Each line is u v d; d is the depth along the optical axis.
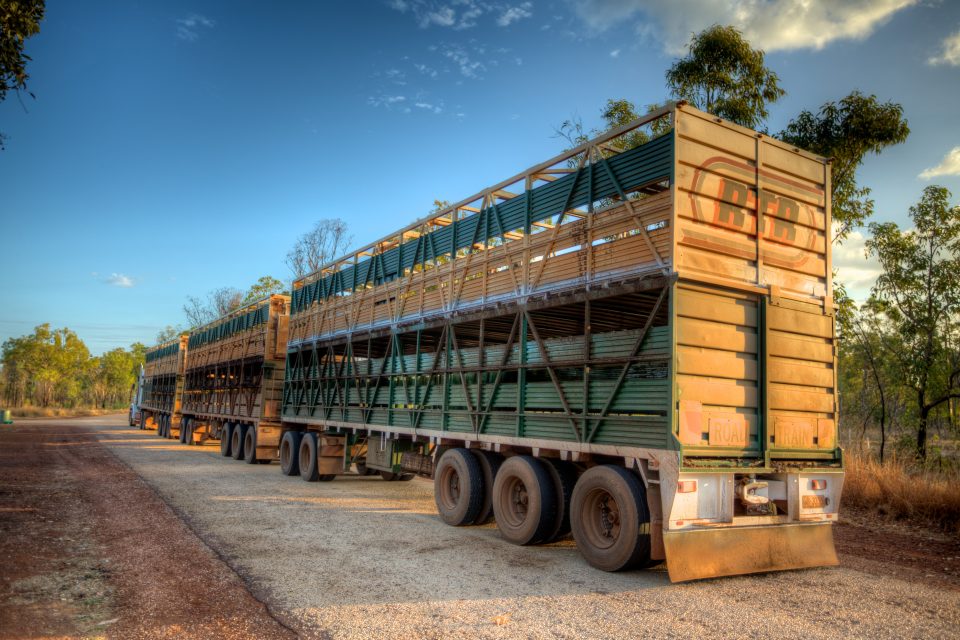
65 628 4.45
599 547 6.63
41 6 7.20
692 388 6.17
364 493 11.99
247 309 19.77
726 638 4.55
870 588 5.94
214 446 24.27
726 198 6.76
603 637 4.52
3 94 7.18
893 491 9.75
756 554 6.33
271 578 5.83
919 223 14.18
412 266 11.34
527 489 7.75
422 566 6.50
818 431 7.11
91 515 8.65
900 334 14.52
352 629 4.56
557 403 7.57
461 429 9.39
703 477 6.04
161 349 33.59
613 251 7.05
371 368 12.45
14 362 70.44
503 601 5.35
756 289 6.79
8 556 6.34
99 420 51.03
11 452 18.09
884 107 12.72
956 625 4.91
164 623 4.59
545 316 8.67
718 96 13.82
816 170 7.73
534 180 8.62
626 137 14.77
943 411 14.17
